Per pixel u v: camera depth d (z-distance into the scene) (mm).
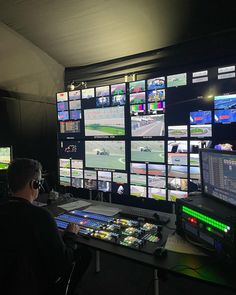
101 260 2525
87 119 2400
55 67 3154
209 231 1218
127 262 2480
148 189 2111
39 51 2945
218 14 2004
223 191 1344
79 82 3123
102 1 2074
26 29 2607
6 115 2771
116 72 2789
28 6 2232
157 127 2037
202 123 1855
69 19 2361
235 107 1738
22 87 2850
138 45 2535
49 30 2580
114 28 2391
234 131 1750
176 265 1150
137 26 2299
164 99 1991
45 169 3207
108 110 2273
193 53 2291
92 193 2879
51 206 2102
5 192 2322
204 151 1483
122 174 2242
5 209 1087
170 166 1991
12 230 1030
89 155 2420
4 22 2516
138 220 1731
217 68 1804
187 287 2064
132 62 2668
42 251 1076
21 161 1260
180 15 2070
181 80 1920
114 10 2160
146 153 2100
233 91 1761
